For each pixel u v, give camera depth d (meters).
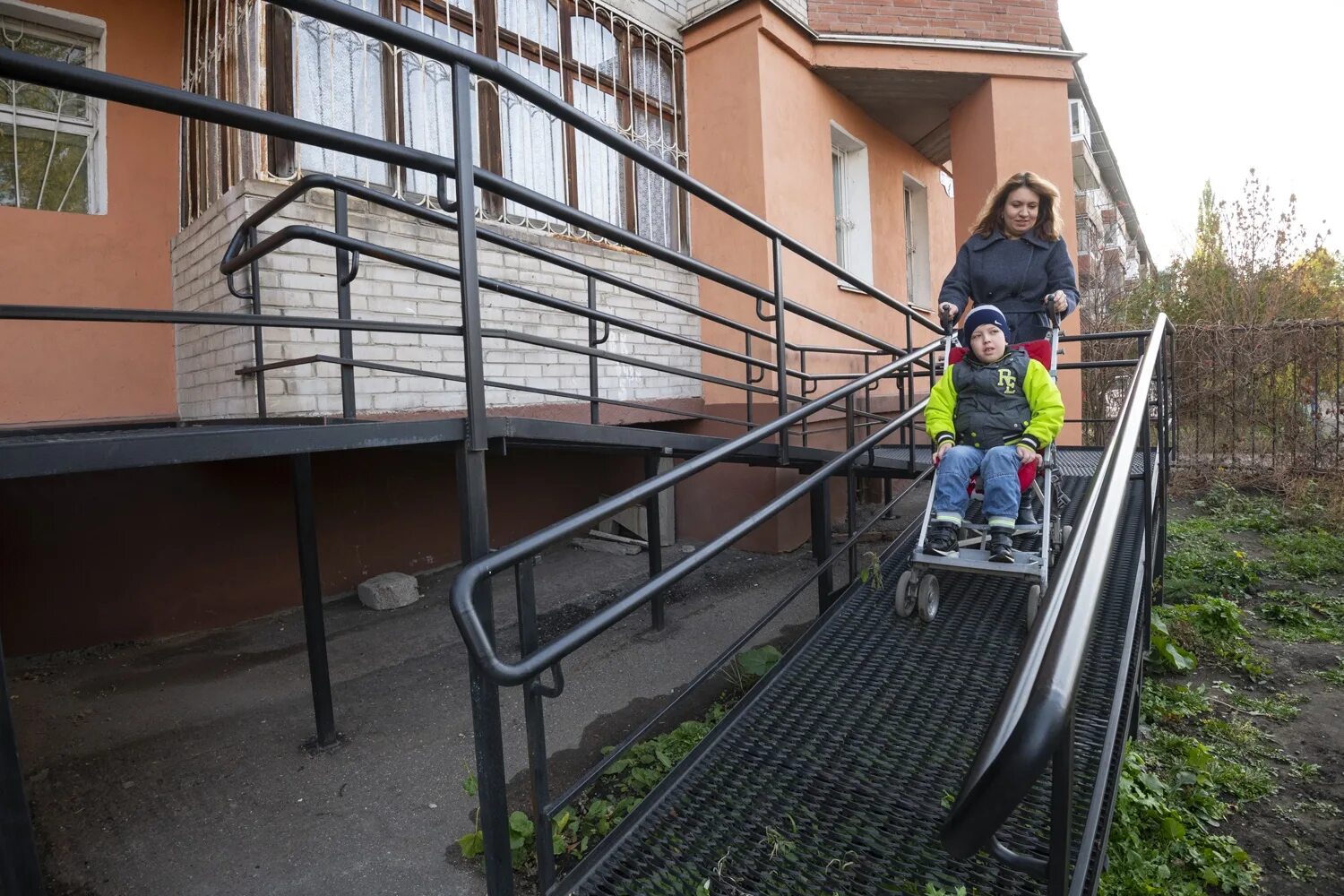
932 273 9.96
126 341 4.81
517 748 3.22
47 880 2.39
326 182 2.79
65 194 4.73
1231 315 10.55
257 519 4.88
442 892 2.33
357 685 3.87
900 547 4.08
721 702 3.60
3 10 4.48
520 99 5.41
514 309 5.20
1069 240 7.69
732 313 6.48
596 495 7.04
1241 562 5.47
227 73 4.38
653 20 6.47
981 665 2.89
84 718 3.49
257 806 2.79
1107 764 2.03
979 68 7.32
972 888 1.86
